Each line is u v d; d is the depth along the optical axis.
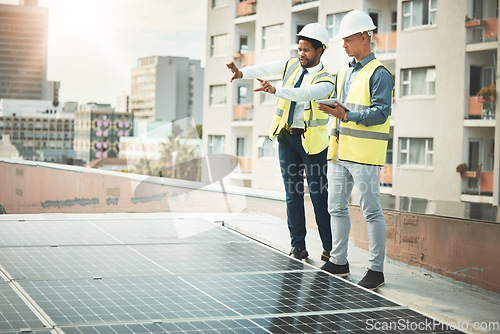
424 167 22.67
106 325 1.74
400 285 3.57
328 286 2.37
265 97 31.17
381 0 25.22
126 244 3.10
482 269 3.49
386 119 3.40
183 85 151.62
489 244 3.46
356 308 2.08
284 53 30.55
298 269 2.67
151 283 2.30
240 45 34.31
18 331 1.64
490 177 20.98
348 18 3.50
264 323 1.85
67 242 3.07
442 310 3.10
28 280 2.25
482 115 21.12
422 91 22.86
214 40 35.38
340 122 3.50
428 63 22.59
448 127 22.00
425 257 3.91
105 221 3.84
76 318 1.80
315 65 3.89
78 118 117.19
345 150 3.45
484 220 3.54
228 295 2.17
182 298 2.11
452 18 21.83
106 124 113.56
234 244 3.23
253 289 2.29
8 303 1.93
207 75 35.56
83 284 2.23
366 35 3.50
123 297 2.08
